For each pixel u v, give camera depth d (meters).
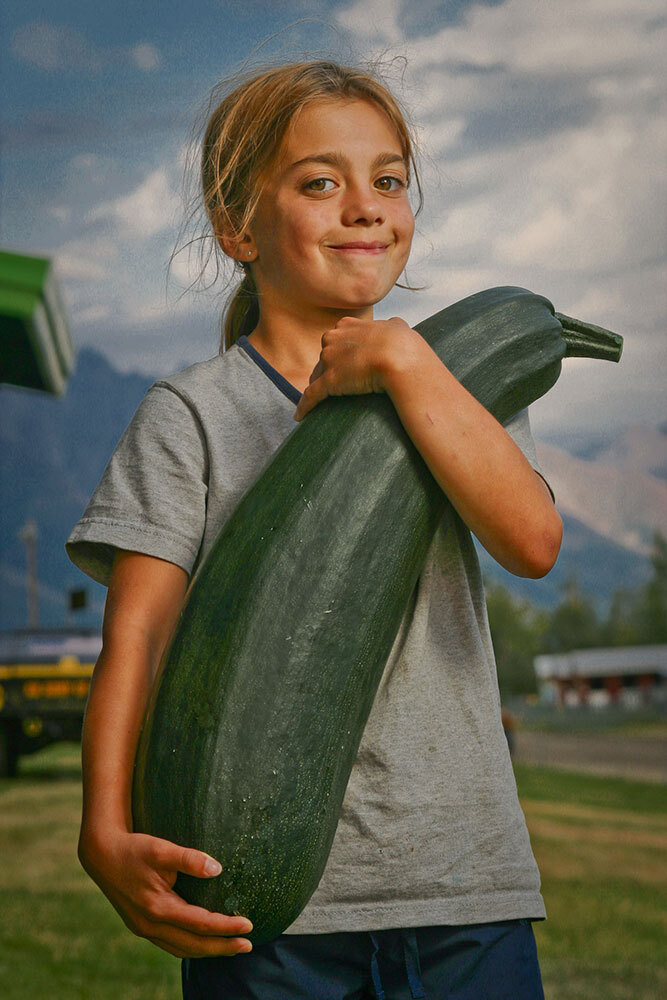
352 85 1.55
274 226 1.51
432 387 1.29
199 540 1.46
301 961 1.31
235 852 1.19
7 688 9.03
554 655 47.56
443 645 1.43
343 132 1.49
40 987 3.07
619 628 53.53
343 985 1.32
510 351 1.47
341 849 1.32
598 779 9.75
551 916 3.96
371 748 1.34
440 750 1.37
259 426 1.50
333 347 1.36
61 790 7.90
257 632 1.23
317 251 1.49
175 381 1.55
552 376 1.54
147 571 1.43
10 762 9.10
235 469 1.47
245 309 1.75
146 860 1.18
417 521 1.32
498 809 1.38
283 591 1.24
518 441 1.53
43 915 3.97
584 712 36.34
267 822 1.19
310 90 1.51
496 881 1.35
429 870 1.32
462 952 1.32
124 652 1.38
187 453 1.48
